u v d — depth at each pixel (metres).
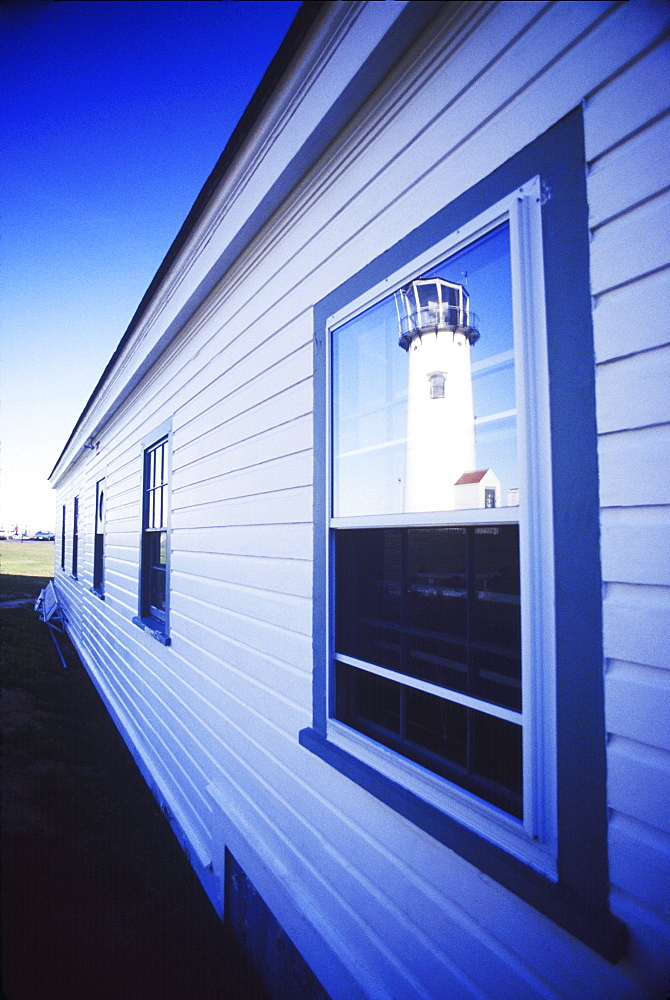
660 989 0.97
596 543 1.10
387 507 1.83
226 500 3.05
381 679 1.86
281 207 2.39
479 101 1.43
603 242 1.12
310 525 2.16
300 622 2.20
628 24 1.10
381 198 1.79
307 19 1.77
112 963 2.44
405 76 1.67
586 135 1.16
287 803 2.22
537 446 1.21
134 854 3.35
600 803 1.07
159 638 4.20
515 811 1.31
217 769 2.98
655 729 0.99
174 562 4.05
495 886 1.30
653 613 1.00
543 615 1.17
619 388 1.08
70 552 11.83
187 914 2.79
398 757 1.60
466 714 1.48
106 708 6.48
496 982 1.28
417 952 1.50
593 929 1.04
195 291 3.26
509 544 1.40
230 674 2.88
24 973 2.34
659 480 1.01
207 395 3.42
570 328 1.16
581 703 1.11
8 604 15.93
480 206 1.40
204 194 2.74
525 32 1.31
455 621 1.56
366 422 1.97
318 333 2.13
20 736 5.25
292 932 2.02
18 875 3.09
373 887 1.69
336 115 1.86
